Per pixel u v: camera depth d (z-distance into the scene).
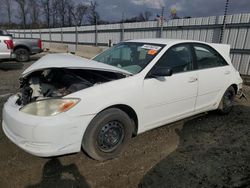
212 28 9.15
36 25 42.41
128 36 13.57
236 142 3.62
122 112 2.98
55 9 38.34
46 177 2.68
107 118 2.84
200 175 2.77
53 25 39.34
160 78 3.30
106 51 4.29
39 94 3.12
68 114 2.55
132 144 3.46
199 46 4.07
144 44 3.84
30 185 2.55
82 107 2.62
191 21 9.81
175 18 10.72
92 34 17.39
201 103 4.06
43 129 2.46
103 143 2.91
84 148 2.86
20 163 2.91
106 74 3.24
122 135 3.08
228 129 4.10
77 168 2.86
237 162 3.06
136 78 3.10
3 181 2.59
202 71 3.96
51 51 21.55
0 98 5.54
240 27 8.30
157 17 11.33
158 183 2.62
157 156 3.17
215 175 2.78
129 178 2.70
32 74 3.41
